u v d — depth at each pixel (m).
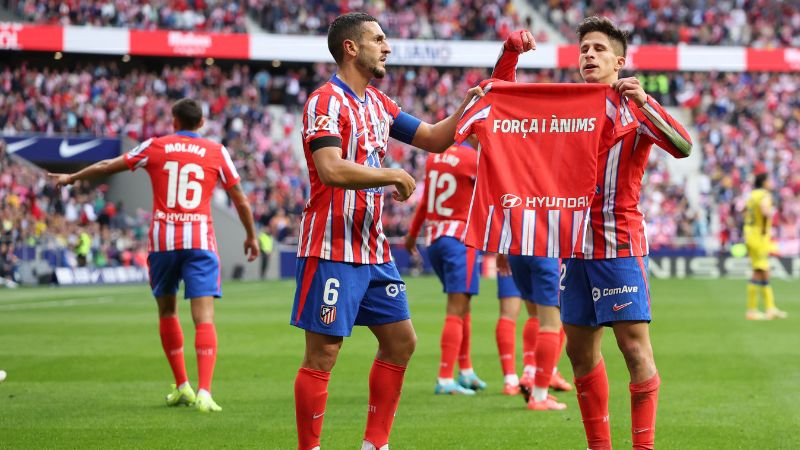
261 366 34.38
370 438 17.72
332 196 17.09
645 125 16.88
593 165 16.89
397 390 17.81
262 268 107.44
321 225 17.14
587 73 18.14
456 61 135.75
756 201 53.56
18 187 99.19
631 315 17.06
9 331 46.53
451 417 24.25
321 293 17.06
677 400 26.62
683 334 45.03
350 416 24.42
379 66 17.38
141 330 47.03
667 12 148.12
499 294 29.17
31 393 28.12
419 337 43.94
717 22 148.62
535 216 17.06
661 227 116.62
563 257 16.97
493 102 17.34
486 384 30.52
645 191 124.06
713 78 147.25
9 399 26.97
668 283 92.56
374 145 17.42
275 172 119.62
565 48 136.50
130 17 130.50
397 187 16.14
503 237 17.14
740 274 108.56
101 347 39.91
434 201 28.94
